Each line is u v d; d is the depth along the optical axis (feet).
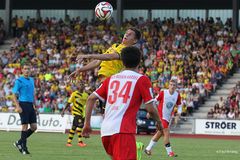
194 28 340.39
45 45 351.05
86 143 185.78
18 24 371.97
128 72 66.59
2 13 400.67
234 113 268.62
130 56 66.49
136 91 65.72
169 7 371.76
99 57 77.71
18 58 341.62
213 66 303.48
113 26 360.28
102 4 98.22
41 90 303.89
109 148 66.85
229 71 305.94
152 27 350.02
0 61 338.54
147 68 312.91
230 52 314.14
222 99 278.26
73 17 387.34
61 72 319.88
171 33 339.57
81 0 383.86
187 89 288.10
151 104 65.87
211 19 345.72
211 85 295.07
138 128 267.39
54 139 204.95
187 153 153.89
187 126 270.67
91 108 67.36
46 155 136.36
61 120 262.67
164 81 298.15
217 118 262.26
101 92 66.90
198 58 311.47
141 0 374.43
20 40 358.23
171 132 270.26
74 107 171.32
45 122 264.72
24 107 136.56
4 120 266.36
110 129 65.26
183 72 301.84
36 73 320.50
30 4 393.29
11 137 209.15
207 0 365.40
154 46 331.16
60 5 388.78
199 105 288.10
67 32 360.07
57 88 302.66
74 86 295.07
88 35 354.54
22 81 136.15
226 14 363.56
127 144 64.75
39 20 374.22
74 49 341.41
